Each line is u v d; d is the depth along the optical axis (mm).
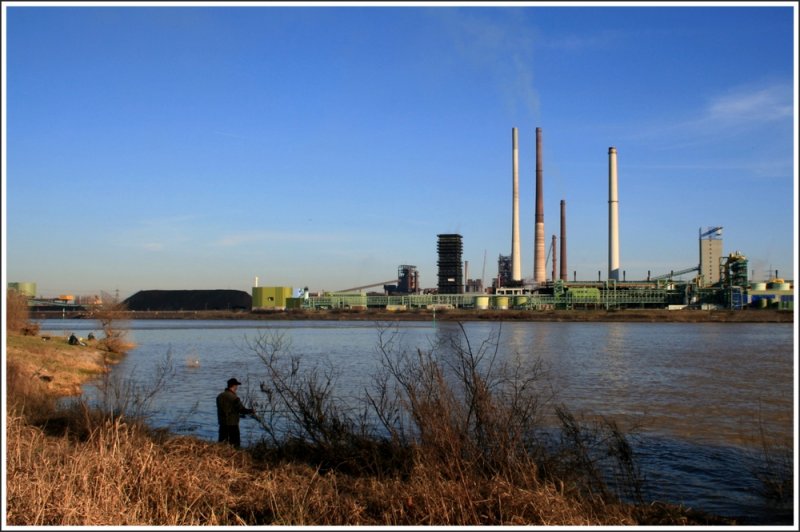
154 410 25141
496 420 13109
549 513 10602
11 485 10500
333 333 116875
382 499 11422
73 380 34062
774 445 19547
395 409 16625
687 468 17031
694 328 137500
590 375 42781
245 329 146250
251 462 14875
